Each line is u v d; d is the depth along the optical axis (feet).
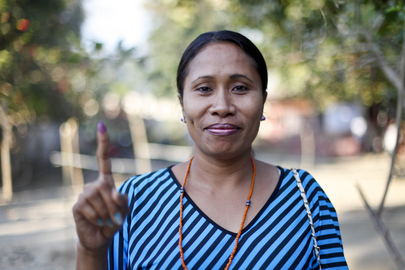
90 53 14.49
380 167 40.01
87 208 3.79
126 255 5.04
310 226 4.95
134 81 35.99
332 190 30.09
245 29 15.39
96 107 34.24
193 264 4.66
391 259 15.02
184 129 48.70
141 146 43.57
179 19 23.04
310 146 56.08
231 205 5.01
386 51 10.87
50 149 40.19
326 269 4.88
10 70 21.18
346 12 10.21
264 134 59.72
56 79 25.17
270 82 23.82
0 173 34.65
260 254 4.66
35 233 18.90
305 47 13.85
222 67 4.87
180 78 5.27
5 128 28.04
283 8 13.30
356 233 18.53
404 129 15.17
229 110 4.80
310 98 19.48
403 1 8.01
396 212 21.75
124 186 5.36
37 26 20.68
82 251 4.05
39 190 32.27
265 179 5.26
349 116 56.44
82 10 23.00
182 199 5.05
